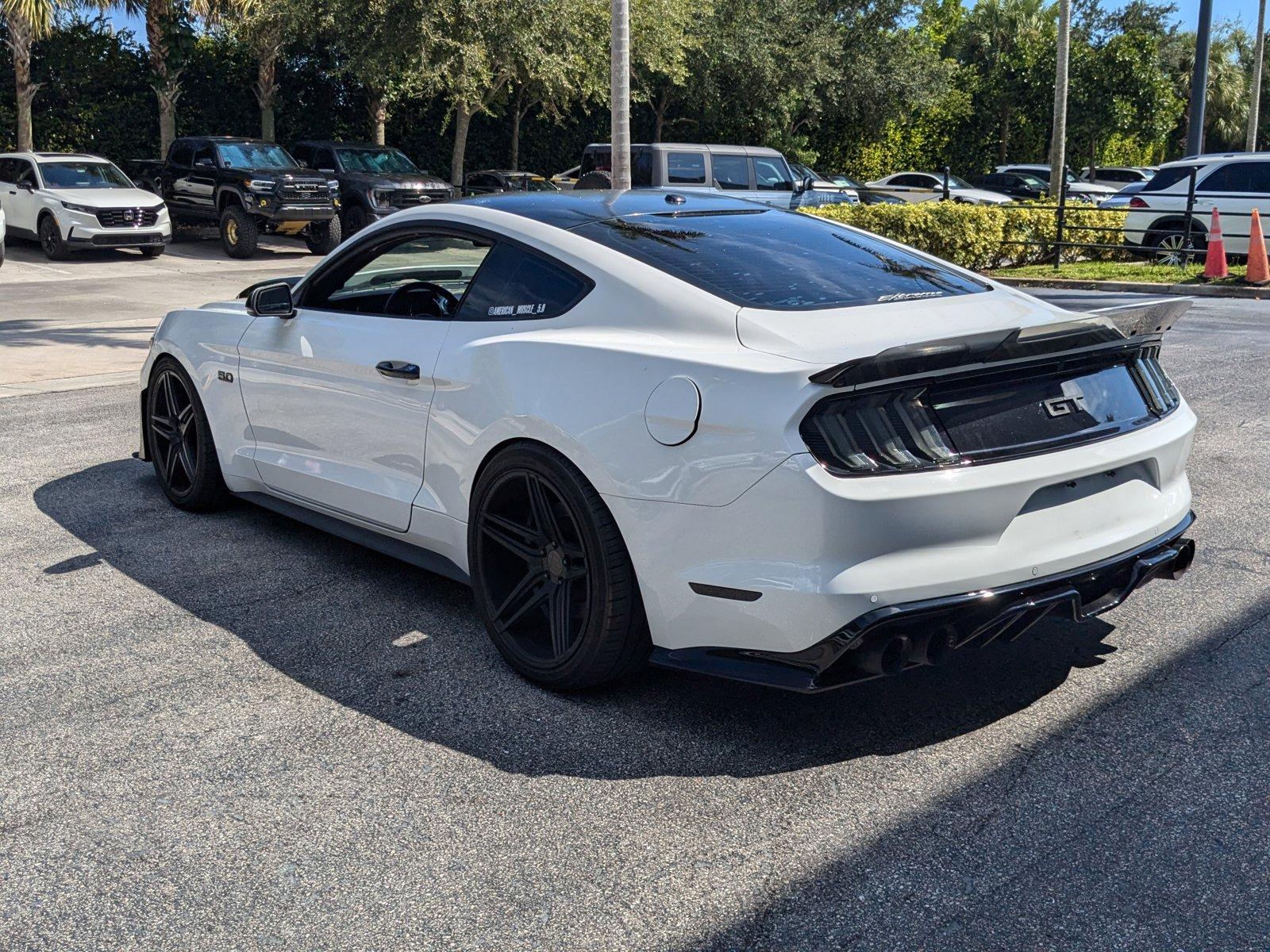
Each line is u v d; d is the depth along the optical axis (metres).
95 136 26.84
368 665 3.68
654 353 3.12
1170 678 3.52
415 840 2.70
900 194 25.77
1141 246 16.25
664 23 25.78
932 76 36.38
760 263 3.54
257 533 5.03
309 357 4.29
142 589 4.34
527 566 3.62
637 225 3.77
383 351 3.95
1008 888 2.49
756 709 3.36
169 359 5.23
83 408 7.68
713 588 2.98
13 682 3.54
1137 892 2.47
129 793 2.91
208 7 24.55
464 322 3.74
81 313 13.20
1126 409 3.33
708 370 2.97
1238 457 6.16
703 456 2.95
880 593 2.79
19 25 23.17
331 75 28.12
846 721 3.28
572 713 3.34
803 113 36.16
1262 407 7.35
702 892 2.49
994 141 41.28
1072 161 41.56
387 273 4.22
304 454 4.46
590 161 19.11
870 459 2.81
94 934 2.37
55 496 5.58
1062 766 3.00
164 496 5.61
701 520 2.97
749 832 2.72
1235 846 2.63
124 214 19.92
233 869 2.59
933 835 2.69
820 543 2.79
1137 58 37.72
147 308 13.74
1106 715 3.29
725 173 18.50
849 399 2.83
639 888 2.51
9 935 2.36
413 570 4.59
